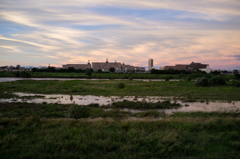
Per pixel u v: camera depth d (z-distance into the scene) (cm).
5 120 899
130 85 3903
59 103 1838
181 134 775
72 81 4919
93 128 812
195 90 3105
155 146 650
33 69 14112
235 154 596
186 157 581
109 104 1758
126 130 838
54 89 3056
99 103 1881
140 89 3198
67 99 2116
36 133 752
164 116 1283
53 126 870
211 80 4294
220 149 641
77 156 565
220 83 4212
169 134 741
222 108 1653
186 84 4166
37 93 2591
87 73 8000
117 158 561
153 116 1248
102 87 3509
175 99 2150
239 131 829
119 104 1709
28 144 643
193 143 698
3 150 585
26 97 2159
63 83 4288
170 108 1628
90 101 2002
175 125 896
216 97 2286
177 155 595
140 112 1437
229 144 684
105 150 612
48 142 650
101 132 773
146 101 1978
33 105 1639
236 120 955
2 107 1522
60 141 667
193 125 894
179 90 3125
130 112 1409
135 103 1786
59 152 593
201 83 3831
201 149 627
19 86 3438
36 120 927
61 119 998
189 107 1691
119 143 660
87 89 3119
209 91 2956
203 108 1650
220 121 959
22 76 6850
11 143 652
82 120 977
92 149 623
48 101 1948
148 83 4428
